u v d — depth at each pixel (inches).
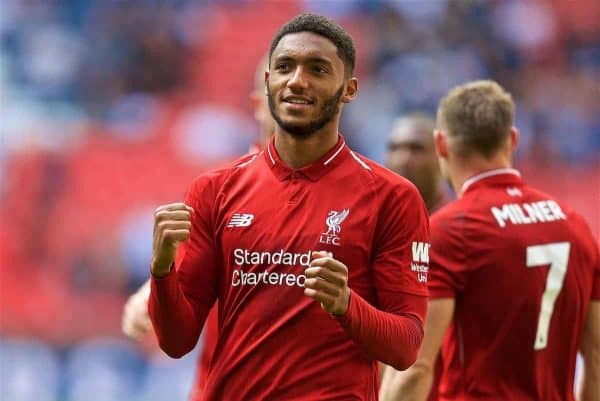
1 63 2236.7
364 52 2242.9
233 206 469.4
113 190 2048.5
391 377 568.7
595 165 2129.7
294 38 458.0
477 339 565.6
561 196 2085.4
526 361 563.8
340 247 455.8
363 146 2073.1
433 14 2297.0
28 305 1862.7
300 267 455.2
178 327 458.3
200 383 686.5
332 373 452.8
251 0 2356.1
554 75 2257.6
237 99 2249.0
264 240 460.1
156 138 2137.1
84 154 2084.2
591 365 593.3
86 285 1897.1
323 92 456.1
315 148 467.2
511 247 562.9
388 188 467.5
